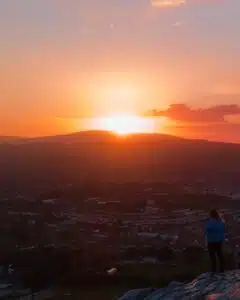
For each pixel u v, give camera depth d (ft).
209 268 123.34
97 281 115.75
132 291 50.75
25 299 108.27
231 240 175.73
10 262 143.02
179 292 45.96
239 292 40.04
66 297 104.58
